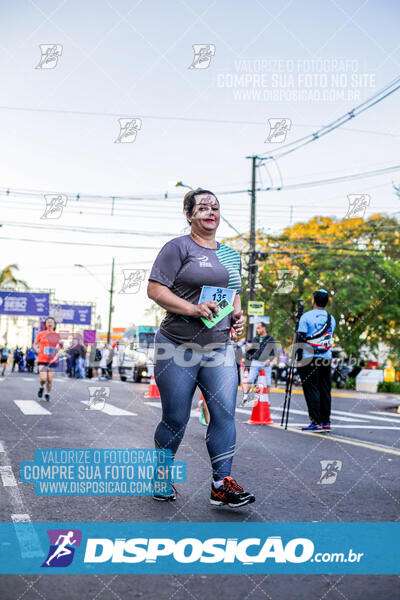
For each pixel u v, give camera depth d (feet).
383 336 90.68
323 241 93.66
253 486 14.51
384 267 89.35
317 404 26.05
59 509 12.22
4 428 24.27
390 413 38.34
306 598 8.12
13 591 8.18
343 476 15.85
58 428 24.50
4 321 209.67
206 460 18.04
